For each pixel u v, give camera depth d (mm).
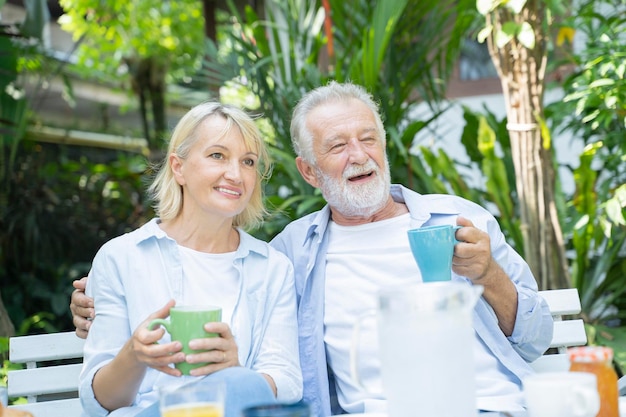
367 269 1942
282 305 1843
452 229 1425
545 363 2053
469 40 4781
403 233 1985
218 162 1798
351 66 3180
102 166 6047
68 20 7469
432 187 3240
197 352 1355
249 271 1848
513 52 2727
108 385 1562
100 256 1807
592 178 3033
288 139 3379
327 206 2074
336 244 2012
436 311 992
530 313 1838
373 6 3480
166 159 1868
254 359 1772
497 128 3549
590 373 1151
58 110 6664
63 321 4930
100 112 6977
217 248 1858
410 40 3424
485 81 4754
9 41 4145
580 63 3277
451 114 4781
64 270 5133
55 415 1946
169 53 7254
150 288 1767
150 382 1698
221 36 5223
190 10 7539
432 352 980
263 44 3570
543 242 2744
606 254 3180
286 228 2107
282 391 1665
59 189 5488
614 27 3205
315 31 3719
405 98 3455
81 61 7102
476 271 1628
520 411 1514
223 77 3566
